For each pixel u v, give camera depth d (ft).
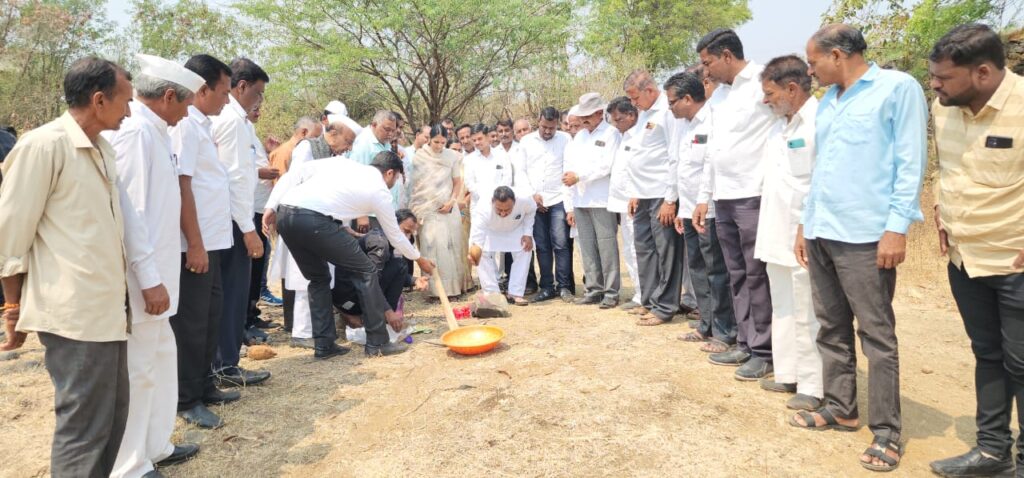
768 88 11.84
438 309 21.43
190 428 12.17
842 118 10.22
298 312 17.65
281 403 13.41
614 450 10.69
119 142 9.80
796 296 12.22
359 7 55.16
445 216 22.89
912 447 10.98
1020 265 9.11
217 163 12.89
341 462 10.84
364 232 19.44
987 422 10.10
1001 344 9.96
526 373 14.14
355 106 64.80
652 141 17.79
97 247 8.16
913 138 9.62
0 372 15.51
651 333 17.34
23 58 64.85
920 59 27.55
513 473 10.15
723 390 13.16
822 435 11.27
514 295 22.09
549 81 56.34
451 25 56.54
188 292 11.91
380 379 14.64
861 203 10.02
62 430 8.28
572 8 58.75
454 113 63.67
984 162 9.35
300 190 15.47
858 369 14.71
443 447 11.02
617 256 20.75
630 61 52.06
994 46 8.91
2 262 7.80
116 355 8.53
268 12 54.85
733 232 14.21
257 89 15.10
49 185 7.85
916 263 23.30
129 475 9.75
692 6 82.48
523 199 21.22
